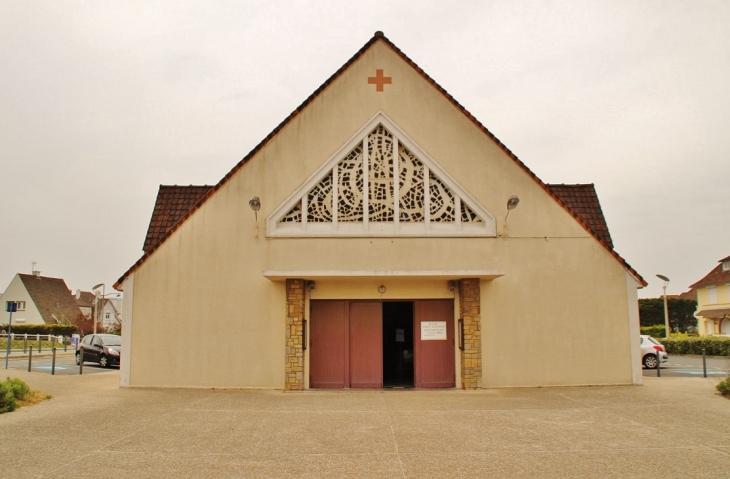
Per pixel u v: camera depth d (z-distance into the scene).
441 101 16.28
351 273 14.74
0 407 11.62
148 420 10.97
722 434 9.79
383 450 8.70
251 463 7.99
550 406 12.55
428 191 15.88
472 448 8.83
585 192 19.12
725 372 19.22
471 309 15.46
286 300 15.30
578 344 15.75
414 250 15.62
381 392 14.85
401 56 16.41
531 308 15.76
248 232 15.64
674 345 37.44
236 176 15.86
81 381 17.03
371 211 15.84
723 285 49.69
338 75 16.27
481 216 15.88
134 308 15.54
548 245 15.95
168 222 17.89
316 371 15.85
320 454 8.48
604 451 8.65
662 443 9.16
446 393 14.59
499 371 15.55
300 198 15.69
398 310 16.56
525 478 7.30
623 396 13.92
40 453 8.44
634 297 15.99
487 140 16.20
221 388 15.21
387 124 16.08
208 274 15.55
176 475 7.42
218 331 15.40
